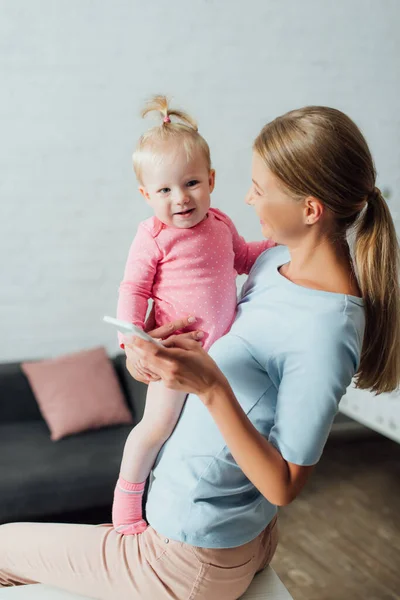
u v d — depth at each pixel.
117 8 3.61
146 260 1.53
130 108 3.72
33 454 3.25
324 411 1.26
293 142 1.27
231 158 3.92
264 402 1.37
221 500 1.40
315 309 1.30
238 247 1.69
